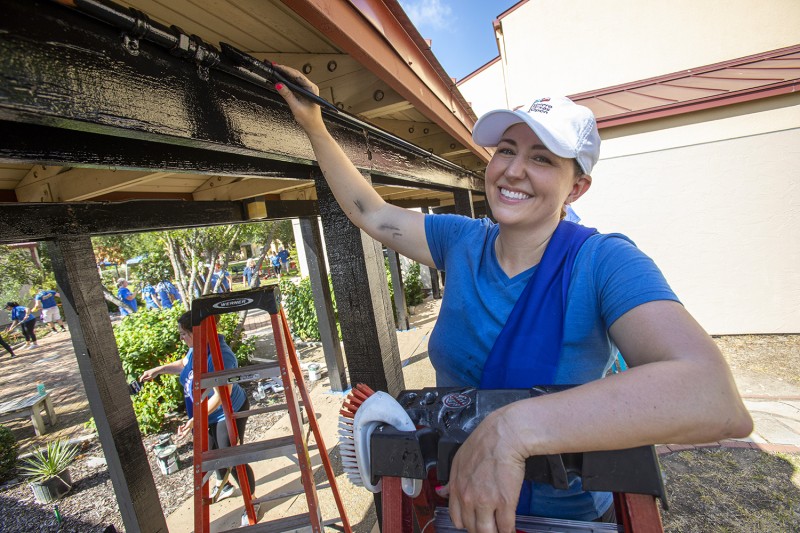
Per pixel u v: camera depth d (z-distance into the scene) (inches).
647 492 24.9
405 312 342.6
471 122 146.9
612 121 250.2
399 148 112.7
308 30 67.8
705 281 251.3
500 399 32.8
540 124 36.5
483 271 44.0
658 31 338.3
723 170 240.7
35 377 374.0
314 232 230.1
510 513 23.5
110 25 34.6
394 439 30.2
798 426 154.2
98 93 33.2
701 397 21.6
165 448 181.6
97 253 468.1
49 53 29.7
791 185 230.5
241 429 131.6
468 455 25.3
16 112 27.7
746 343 235.9
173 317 267.1
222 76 49.4
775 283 239.3
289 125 64.0
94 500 170.9
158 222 131.6
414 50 81.4
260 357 335.9
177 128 41.3
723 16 318.3
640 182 255.0
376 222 57.2
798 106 224.8
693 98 241.6
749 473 132.7
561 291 36.2
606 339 36.3
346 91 82.3
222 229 317.1
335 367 232.8
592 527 32.9
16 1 27.7
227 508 141.3
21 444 232.8
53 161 45.8
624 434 22.1
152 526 111.0
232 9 57.7
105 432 105.9
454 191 231.3
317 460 165.8
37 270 569.3
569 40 364.5
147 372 148.9
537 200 39.3
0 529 155.9
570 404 23.5
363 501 137.9
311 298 354.6
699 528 112.8
